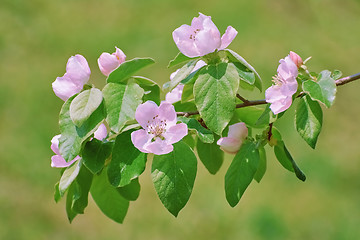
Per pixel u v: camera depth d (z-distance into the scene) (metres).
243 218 6.52
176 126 2.17
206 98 2.18
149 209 6.70
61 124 2.20
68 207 2.46
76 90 2.31
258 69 8.95
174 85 2.29
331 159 7.25
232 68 2.21
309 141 2.20
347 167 7.14
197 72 2.35
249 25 10.02
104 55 2.42
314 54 9.49
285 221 6.46
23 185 7.15
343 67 9.33
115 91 2.24
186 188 2.12
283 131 7.45
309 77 2.34
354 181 6.93
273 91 2.30
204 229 6.46
